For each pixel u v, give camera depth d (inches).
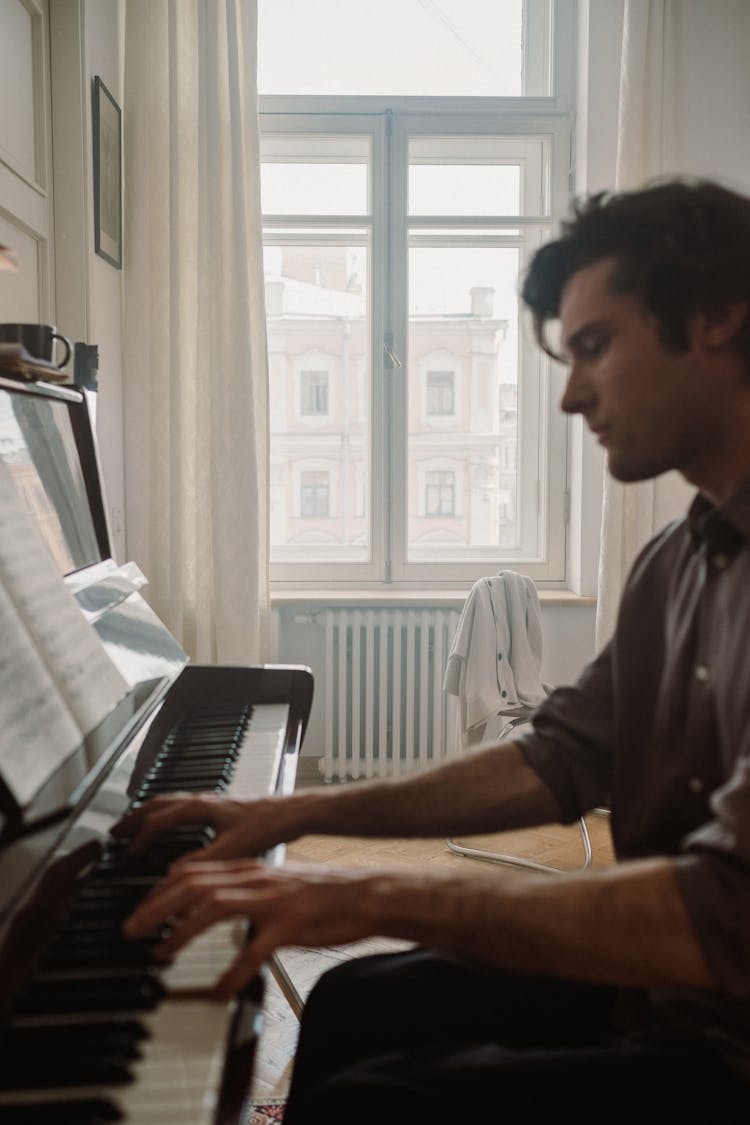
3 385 54.4
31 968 28.5
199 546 143.7
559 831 138.4
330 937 29.8
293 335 162.7
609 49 152.9
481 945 29.9
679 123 150.8
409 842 133.3
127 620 60.7
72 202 120.0
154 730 55.1
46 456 60.2
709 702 37.3
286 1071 78.4
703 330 35.0
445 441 165.3
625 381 35.9
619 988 42.6
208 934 32.2
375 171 158.7
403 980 45.2
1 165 99.3
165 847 38.8
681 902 29.2
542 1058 35.9
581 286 36.6
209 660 144.6
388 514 163.3
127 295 142.3
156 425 143.9
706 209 35.3
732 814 29.8
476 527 166.9
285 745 56.2
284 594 157.6
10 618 38.0
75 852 34.2
